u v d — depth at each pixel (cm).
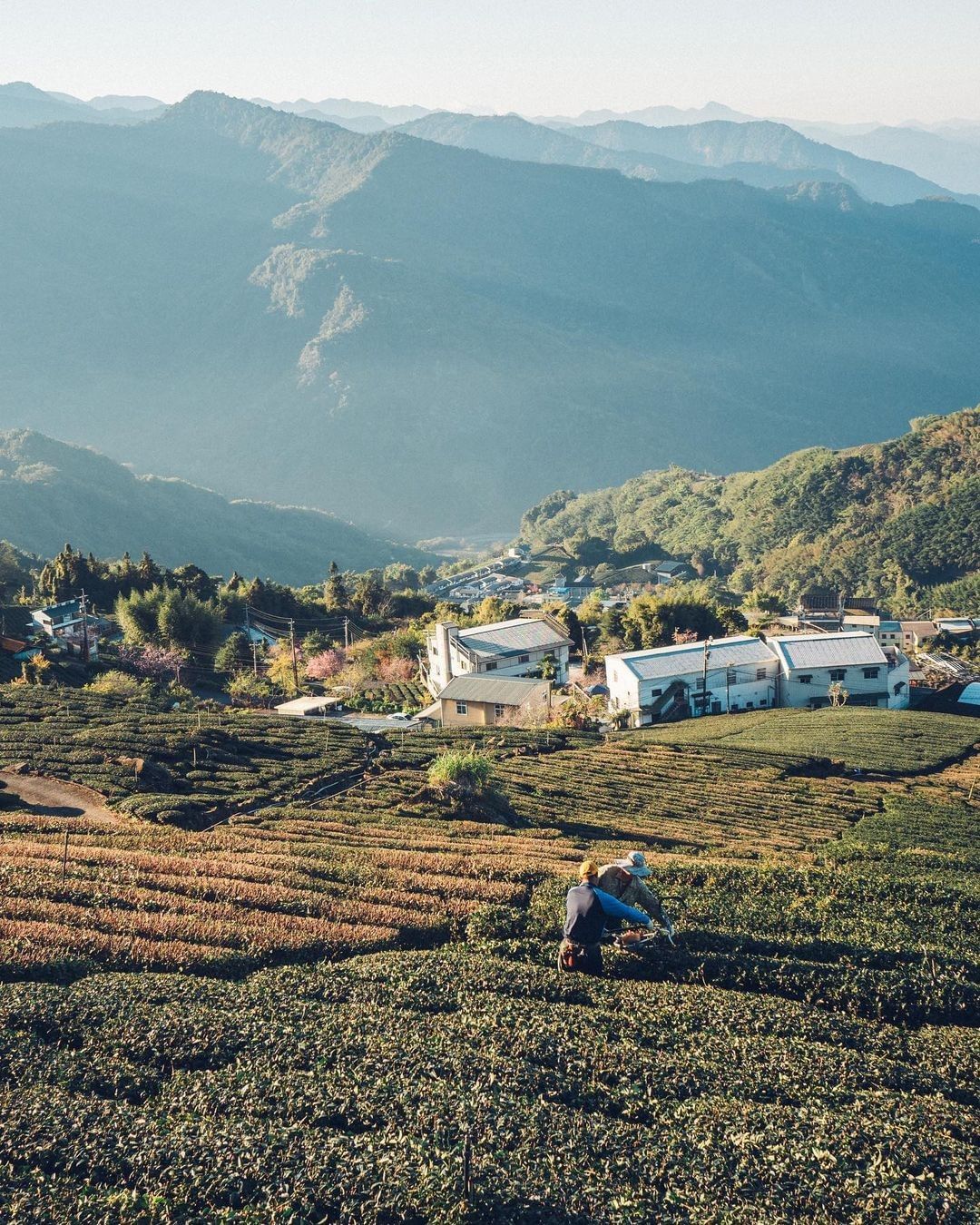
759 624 18025
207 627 13762
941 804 7462
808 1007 2833
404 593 19900
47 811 5872
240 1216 1895
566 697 11869
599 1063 2441
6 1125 2134
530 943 3272
